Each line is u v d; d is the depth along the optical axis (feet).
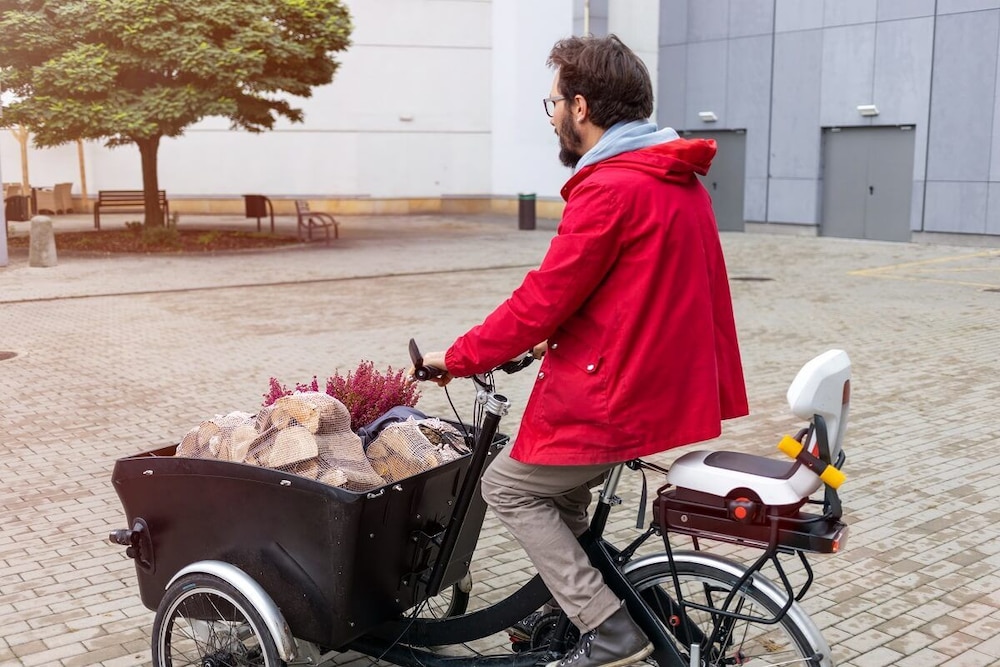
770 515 7.80
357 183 94.07
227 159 93.20
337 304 40.45
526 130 90.68
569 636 9.04
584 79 8.04
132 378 27.12
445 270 51.70
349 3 90.74
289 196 93.76
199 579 9.41
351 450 9.50
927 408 23.47
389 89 93.25
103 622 12.66
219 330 34.53
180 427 22.15
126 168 94.68
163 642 9.88
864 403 23.99
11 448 20.54
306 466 9.01
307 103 92.07
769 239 70.90
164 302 41.22
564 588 8.43
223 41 57.67
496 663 9.23
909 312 38.17
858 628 12.23
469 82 94.58
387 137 93.97
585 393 7.89
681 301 7.86
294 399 9.37
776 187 74.43
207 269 52.31
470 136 95.45
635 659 8.37
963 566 14.19
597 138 8.24
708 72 77.87
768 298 41.93
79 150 93.35
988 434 21.17
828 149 71.26
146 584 10.19
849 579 13.74
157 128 56.24
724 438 21.01
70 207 95.50
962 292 43.78
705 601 9.04
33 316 37.70
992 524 15.87
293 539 9.00
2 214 53.26
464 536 10.28
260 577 9.29
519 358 9.30
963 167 63.46
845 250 62.75
